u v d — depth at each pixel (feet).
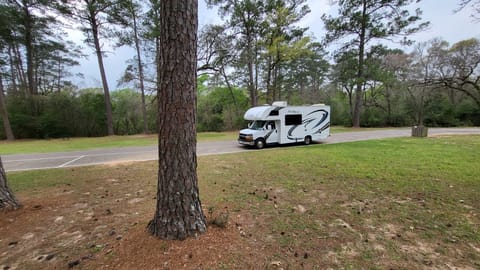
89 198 14.46
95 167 24.99
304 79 106.11
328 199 14.21
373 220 11.21
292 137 42.88
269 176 19.88
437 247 8.79
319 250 8.56
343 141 46.16
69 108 74.69
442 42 71.97
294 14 68.69
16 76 72.08
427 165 22.50
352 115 97.66
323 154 30.37
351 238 9.48
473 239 9.36
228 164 25.36
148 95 77.77
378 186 16.58
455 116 91.50
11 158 32.37
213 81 83.30
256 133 39.65
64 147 45.06
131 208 12.68
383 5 69.41
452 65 49.62
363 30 74.13
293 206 13.07
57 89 78.48
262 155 31.19
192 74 8.25
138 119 86.22
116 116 84.28
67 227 10.23
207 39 63.21
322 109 46.19
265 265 7.50
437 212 12.04
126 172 22.27
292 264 7.64
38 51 68.80
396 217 11.53
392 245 8.95
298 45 71.41
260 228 10.26
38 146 47.70
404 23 68.59
